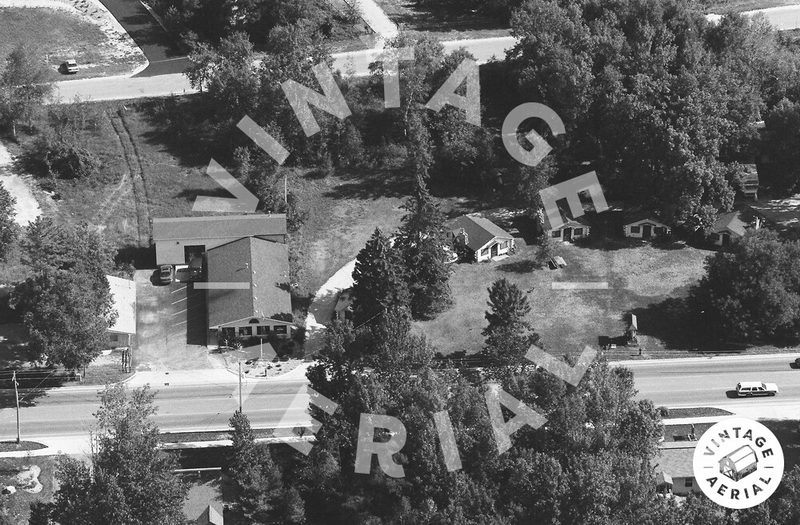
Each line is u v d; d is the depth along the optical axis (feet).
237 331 524.11
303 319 534.37
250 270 539.70
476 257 569.64
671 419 490.49
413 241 533.55
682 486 457.68
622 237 590.96
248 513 447.42
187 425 484.74
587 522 411.75
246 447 451.94
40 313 490.08
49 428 483.51
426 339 511.81
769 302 522.47
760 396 505.25
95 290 513.86
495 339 489.26
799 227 589.32
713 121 586.04
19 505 442.50
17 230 551.18
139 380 506.07
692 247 586.86
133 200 595.06
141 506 415.03
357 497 446.19
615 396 450.30
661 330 538.06
